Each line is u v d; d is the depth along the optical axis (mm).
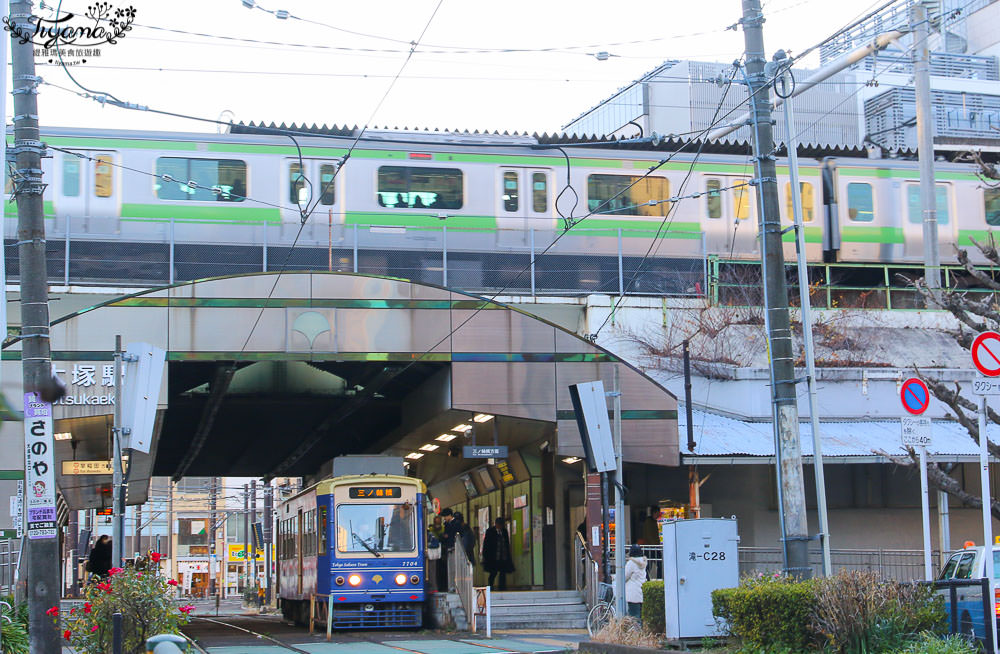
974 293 35156
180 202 29438
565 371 24938
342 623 23609
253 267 29531
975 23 59344
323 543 24078
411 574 23953
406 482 24391
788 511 16266
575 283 31203
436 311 24594
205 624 32188
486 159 31312
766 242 16969
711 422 28297
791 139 20016
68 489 33000
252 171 29875
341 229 30109
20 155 14719
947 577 15328
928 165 32188
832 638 12680
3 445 21672
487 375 24594
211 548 80000
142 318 23359
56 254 28484
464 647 19422
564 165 31750
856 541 28375
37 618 13695
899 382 29578
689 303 31016
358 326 24234
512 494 31250
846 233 33844
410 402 30453
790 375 16641
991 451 18672
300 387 29906
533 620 23781
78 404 22750
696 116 50125
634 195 32031
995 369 13508
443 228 30750
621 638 17422
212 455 40469
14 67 14867
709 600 15898
